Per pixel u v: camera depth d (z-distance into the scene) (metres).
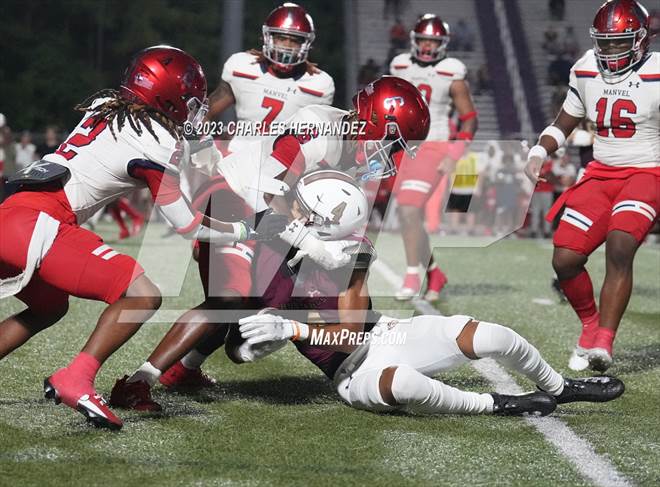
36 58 38.84
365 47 39.72
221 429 5.88
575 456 5.54
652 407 6.78
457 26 38.97
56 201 5.68
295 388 7.06
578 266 7.97
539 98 36.94
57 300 6.11
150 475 5.02
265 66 9.10
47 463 5.15
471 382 7.48
